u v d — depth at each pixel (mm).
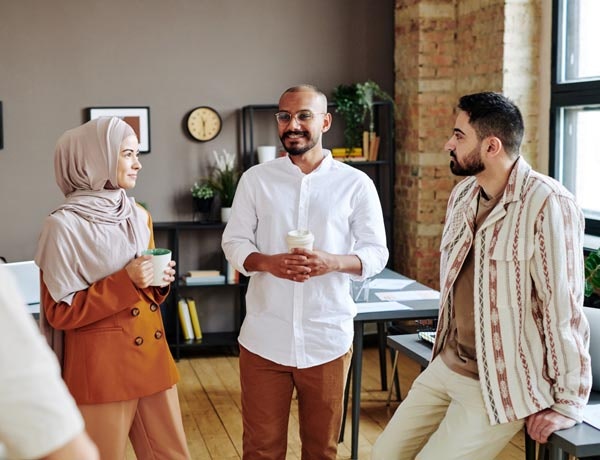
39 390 1017
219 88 6234
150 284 2658
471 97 2568
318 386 2986
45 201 6012
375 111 6500
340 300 3002
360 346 3957
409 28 6148
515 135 2523
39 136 5961
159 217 6230
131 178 2730
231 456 4129
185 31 6137
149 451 2801
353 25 6402
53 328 2676
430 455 2604
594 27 4844
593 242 4699
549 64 5223
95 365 2607
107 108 6023
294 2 6297
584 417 2504
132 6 6027
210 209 6121
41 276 2631
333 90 6379
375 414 4715
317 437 3055
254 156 6324
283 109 2990
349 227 3094
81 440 1069
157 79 6125
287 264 2826
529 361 2475
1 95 5879
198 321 6277
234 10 6203
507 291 2490
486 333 2508
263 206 3035
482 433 2533
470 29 5773
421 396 2771
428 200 6176
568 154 5148
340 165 3092
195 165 6242
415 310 3900
